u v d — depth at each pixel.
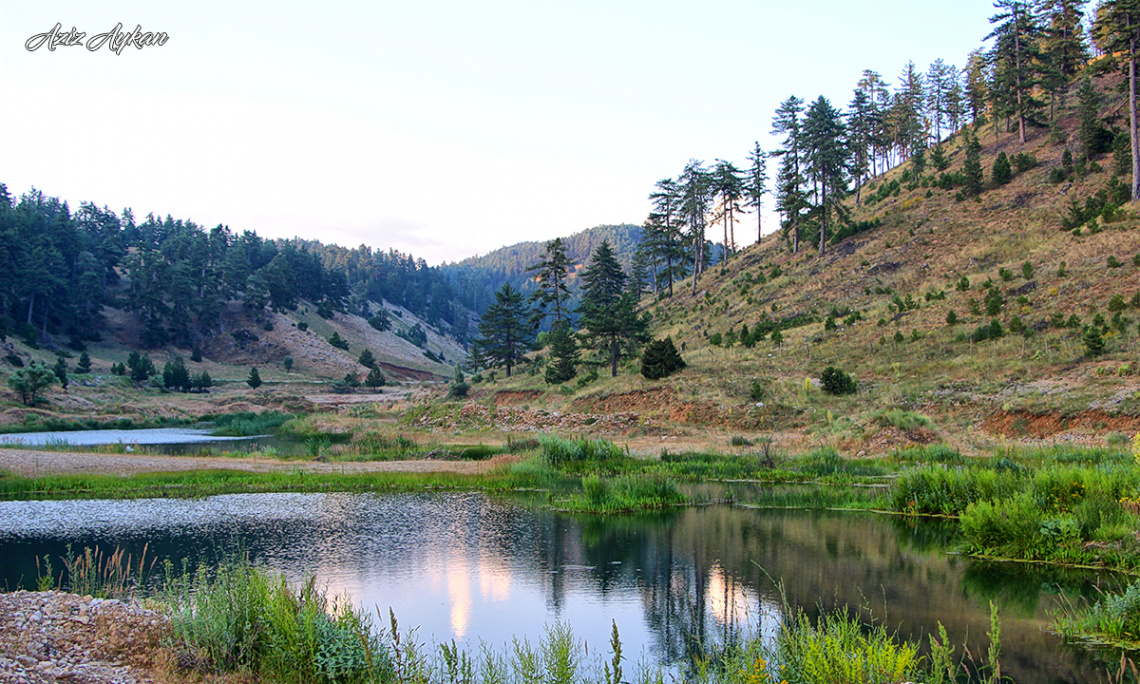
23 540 16.89
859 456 32.06
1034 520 14.90
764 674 6.98
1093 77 87.69
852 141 91.50
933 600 11.84
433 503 23.14
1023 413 34.25
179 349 135.12
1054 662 8.84
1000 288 53.91
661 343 55.03
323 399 100.81
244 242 199.62
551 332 88.31
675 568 14.52
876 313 59.28
